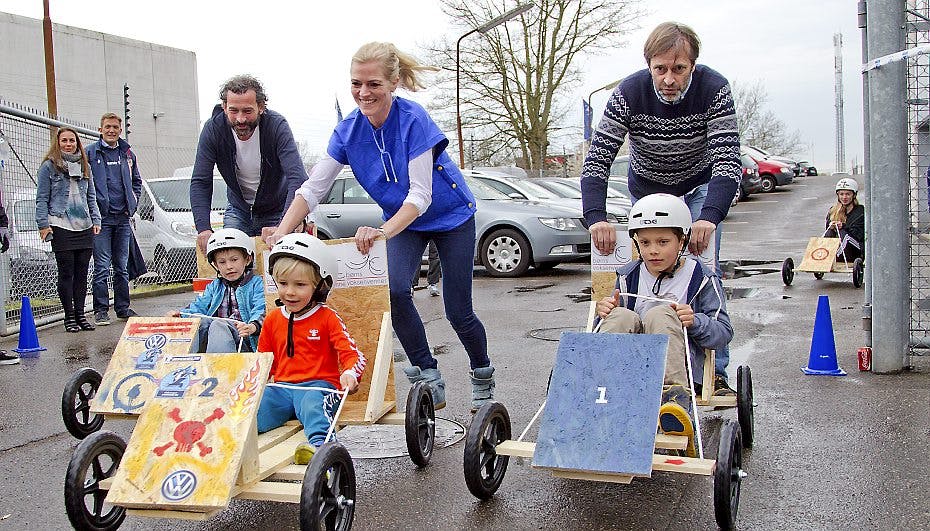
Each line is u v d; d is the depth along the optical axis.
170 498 3.47
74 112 40.34
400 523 4.00
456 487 4.45
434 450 5.06
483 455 4.21
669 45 4.88
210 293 5.57
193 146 45.06
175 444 3.61
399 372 7.22
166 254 14.19
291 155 6.26
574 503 4.19
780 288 12.33
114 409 4.88
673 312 4.44
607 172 5.29
